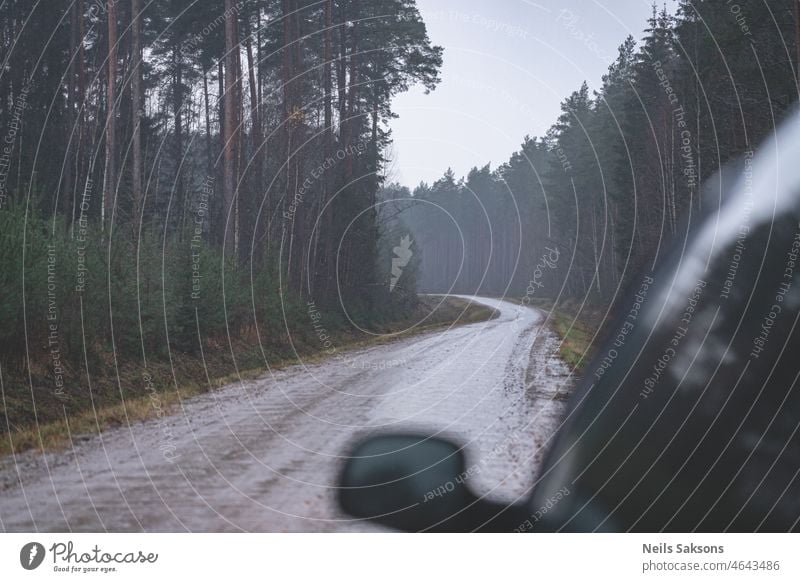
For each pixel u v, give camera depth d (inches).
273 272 1093.1
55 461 339.9
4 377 455.5
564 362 837.8
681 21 1279.5
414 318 1995.6
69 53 1354.6
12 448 358.9
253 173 1291.8
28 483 297.6
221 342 844.6
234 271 918.4
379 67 1601.9
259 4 1362.0
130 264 676.7
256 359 855.7
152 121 1464.1
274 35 1412.4
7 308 447.8
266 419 481.1
